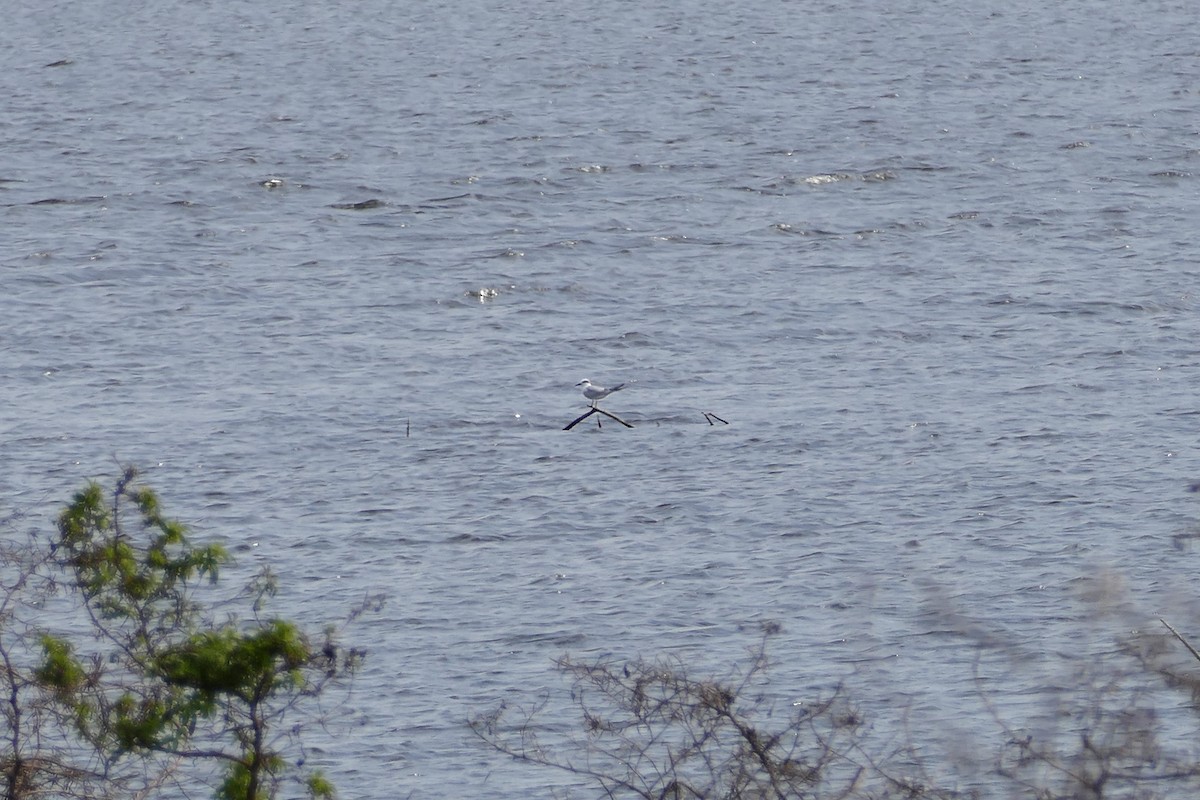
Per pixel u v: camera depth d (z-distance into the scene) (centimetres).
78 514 5525
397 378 13738
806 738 7769
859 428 12531
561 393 13425
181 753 5372
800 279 16512
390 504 11294
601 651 9156
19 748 5778
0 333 14788
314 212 19412
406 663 9025
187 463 11962
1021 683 8425
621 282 16488
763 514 11050
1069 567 10075
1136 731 4759
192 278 16550
